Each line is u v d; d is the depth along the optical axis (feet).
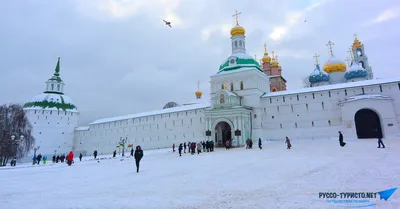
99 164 83.76
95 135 251.80
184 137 183.11
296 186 30.27
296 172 40.40
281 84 225.76
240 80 163.22
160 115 201.67
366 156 56.18
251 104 156.76
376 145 83.97
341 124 134.72
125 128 225.56
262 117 157.69
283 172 41.16
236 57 172.24
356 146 84.23
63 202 27.66
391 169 37.55
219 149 125.29
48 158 243.19
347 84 140.56
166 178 41.27
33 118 244.83
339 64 193.47
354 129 125.59
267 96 158.71
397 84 125.80
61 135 259.19
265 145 128.47
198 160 71.46
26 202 28.45
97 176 49.49
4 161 157.58
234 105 149.69
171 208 23.53
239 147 129.08
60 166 87.86
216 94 152.97
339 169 40.75
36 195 32.48
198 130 176.35
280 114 152.56
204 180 37.70
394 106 124.47
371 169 38.55
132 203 25.99
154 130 203.10
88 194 31.53
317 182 31.83
